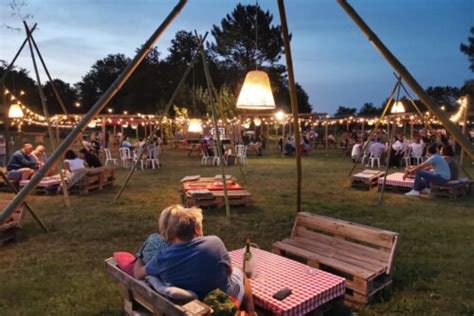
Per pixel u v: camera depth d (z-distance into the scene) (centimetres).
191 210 300
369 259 412
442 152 945
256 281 342
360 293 376
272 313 315
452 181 904
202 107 2969
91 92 6234
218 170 1449
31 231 632
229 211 704
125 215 738
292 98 520
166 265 280
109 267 326
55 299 391
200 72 4578
